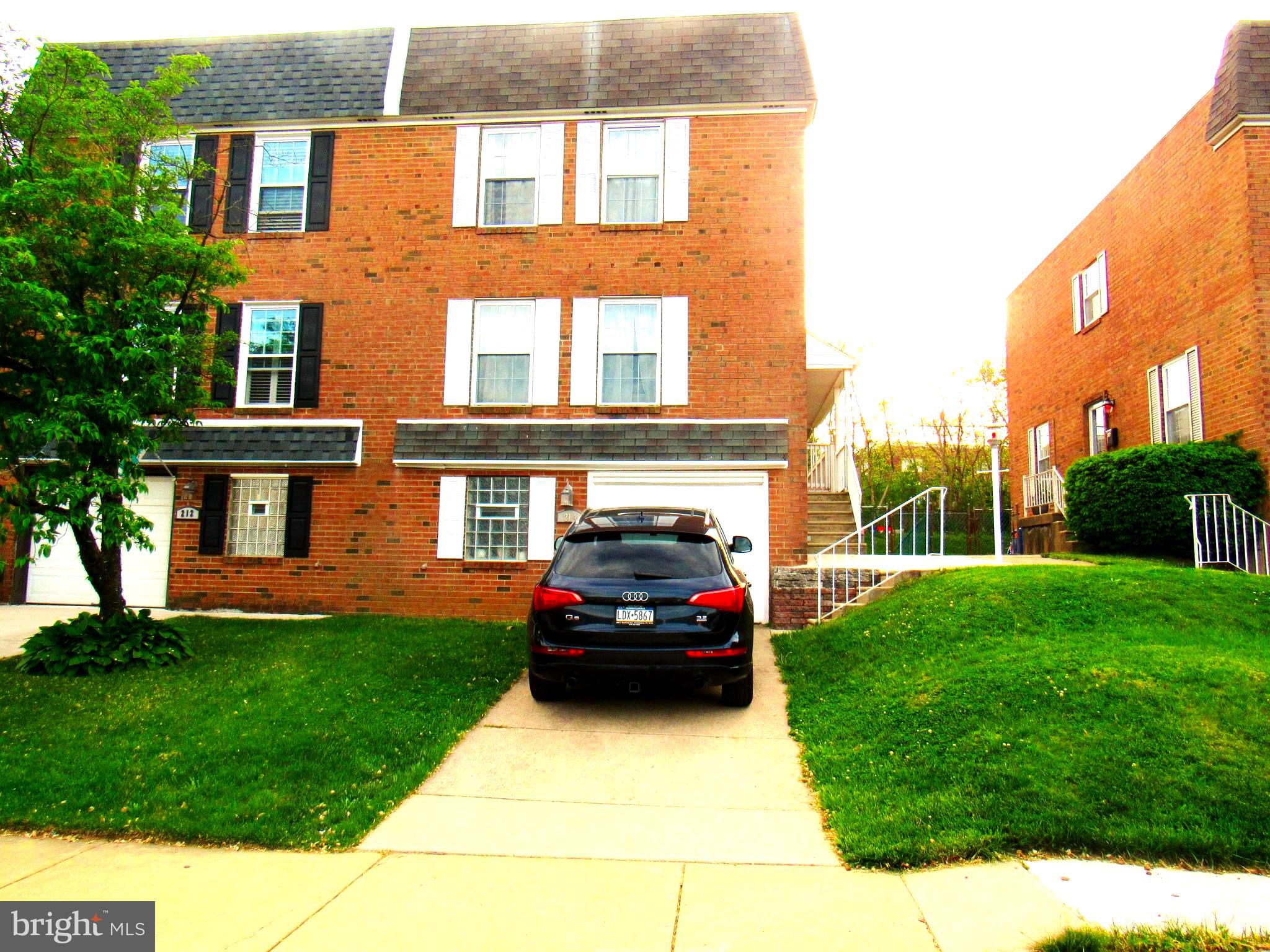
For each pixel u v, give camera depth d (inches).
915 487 1251.2
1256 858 158.9
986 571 373.1
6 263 268.4
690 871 166.4
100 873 166.1
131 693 284.2
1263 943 131.4
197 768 217.8
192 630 401.1
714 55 494.9
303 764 220.5
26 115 314.2
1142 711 212.2
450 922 145.3
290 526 483.5
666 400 470.3
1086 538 516.1
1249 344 445.1
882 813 185.6
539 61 507.8
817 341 491.2
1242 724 201.0
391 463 480.7
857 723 244.5
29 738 240.5
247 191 511.2
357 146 507.5
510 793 210.2
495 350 491.8
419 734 245.8
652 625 252.4
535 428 473.1
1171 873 157.2
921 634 312.8
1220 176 471.8
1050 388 748.0
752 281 474.3
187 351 336.8
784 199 478.0
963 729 221.5
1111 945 131.6
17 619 448.5
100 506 308.7
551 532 465.1
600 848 178.4
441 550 471.2
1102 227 639.8
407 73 514.6
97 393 304.7
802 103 478.3
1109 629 291.0
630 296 480.7
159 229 325.4
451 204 497.7
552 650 255.6
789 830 187.6
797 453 459.8
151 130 345.4
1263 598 316.2
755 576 450.9
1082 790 182.1
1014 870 160.4
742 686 277.3
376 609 473.1
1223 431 471.5
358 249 500.1
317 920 145.6
